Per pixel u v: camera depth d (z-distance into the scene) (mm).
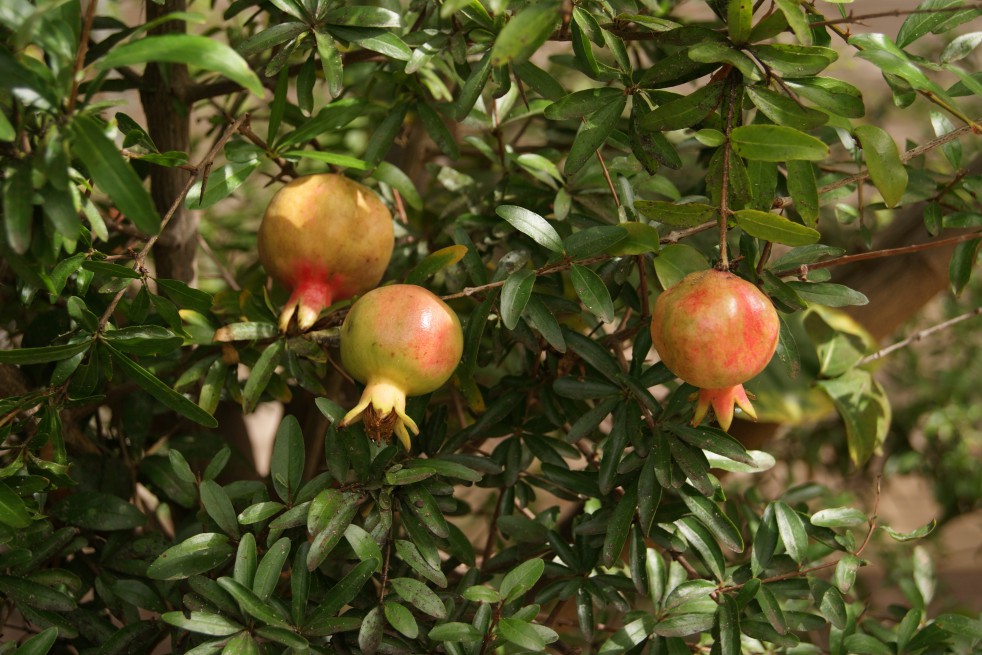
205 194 894
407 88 1036
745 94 859
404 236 1129
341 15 907
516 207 898
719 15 871
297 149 979
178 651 915
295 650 852
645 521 899
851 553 946
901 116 1764
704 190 1125
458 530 975
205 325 982
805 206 867
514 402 980
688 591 927
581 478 967
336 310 948
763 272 903
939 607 1460
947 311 1853
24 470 892
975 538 2252
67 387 888
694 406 918
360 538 872
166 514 1132
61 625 901
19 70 739
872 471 1866
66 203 766
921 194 1018
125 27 1039
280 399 1006
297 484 904
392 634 889
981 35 915
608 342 980
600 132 883
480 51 934
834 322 1088
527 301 889
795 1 816
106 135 773
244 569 860
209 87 1067
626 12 880
